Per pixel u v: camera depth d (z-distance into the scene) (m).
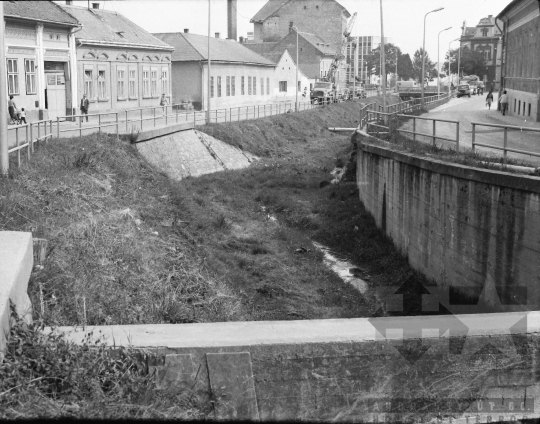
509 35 53.94
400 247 22.58
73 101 42.53
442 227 18.50
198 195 29.77
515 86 49.41
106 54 47.78
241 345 5.93
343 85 116.75
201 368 5.91
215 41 73.06
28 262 8.20
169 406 5.64
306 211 29.75
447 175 17.97
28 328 6.35
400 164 22.45
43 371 5.82
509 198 14.93
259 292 18.00
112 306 11.15
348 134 63.88
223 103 68.50
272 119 56.16
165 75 58.31
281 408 5.94
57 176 19.81
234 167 42.00
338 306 16.88
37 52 38.09
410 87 111.94
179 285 15.25
